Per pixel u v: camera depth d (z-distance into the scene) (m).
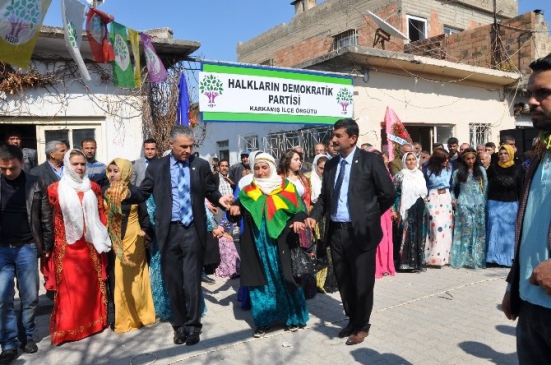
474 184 6.45
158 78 6.21
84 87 6.98
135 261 4.30
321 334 4.05
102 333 4.25
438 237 6.46
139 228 4.32
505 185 6.25
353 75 8.80
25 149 6.40
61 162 5.18
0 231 3.68
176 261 3.92
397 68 9.59
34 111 6.64
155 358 3.64
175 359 3.61
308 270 3.88
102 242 4.08
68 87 6.86
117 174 4.12
